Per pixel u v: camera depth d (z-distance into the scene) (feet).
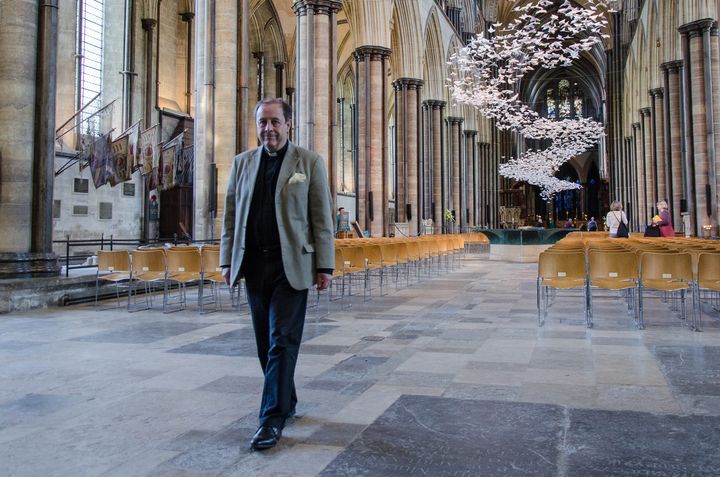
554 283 24.61
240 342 20.34
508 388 14.11
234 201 11.76
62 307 30.19
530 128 122.83
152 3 79.46
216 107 49.47
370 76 83.97
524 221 215.31
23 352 18.61
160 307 30.40
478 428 11.14
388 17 85.51
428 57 118.62
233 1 49.93
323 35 63.41
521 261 70.90
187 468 9.27
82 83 71.26
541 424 11.36
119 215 73.56
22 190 30.63
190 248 30.40
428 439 10.54
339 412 12.24
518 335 21.57
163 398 13.32
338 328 23.27
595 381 14.71
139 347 19.44
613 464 9.30
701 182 74.28
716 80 74.23
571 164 265.34
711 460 9.44
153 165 59.93
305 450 10.05
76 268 41.86
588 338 20.89
